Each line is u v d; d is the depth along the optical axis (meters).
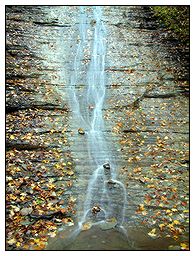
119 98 10.26
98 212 6.34
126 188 7.02
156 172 7.51
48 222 5.96
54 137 8.32
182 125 9.24
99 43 13.05
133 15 15.42
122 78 11.20
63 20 14.17
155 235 5.84
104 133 8.77
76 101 9.94
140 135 8.80
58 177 7.11
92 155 7.96
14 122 8.44
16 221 5.86
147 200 6.68
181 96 10.55
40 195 6.53
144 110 9.81
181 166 7.71
